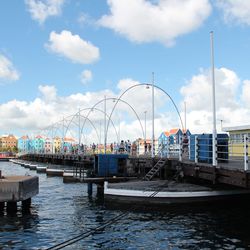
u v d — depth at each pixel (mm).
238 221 19016
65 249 14352
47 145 183000
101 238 15930
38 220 19812
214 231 16875
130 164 31312
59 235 16500
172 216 20516
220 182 19500
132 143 59750
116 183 27188
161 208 22906
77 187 37906
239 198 23828
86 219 20062
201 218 19891
